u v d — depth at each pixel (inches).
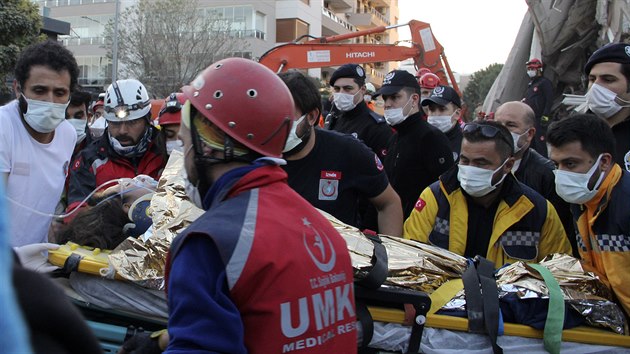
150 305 85.0
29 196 109.0
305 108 103.9
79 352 32.6
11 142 106.7
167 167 98.1
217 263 50.3
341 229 89.4
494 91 383.6
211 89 54.6
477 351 81.7
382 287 82.9
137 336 67.1
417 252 91.2
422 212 112.4
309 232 55.7
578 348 83.4
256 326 50.3
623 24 288.5
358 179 111.6
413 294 81.2
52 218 114.8
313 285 53.6
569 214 121.6
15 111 109.1
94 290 87.1
